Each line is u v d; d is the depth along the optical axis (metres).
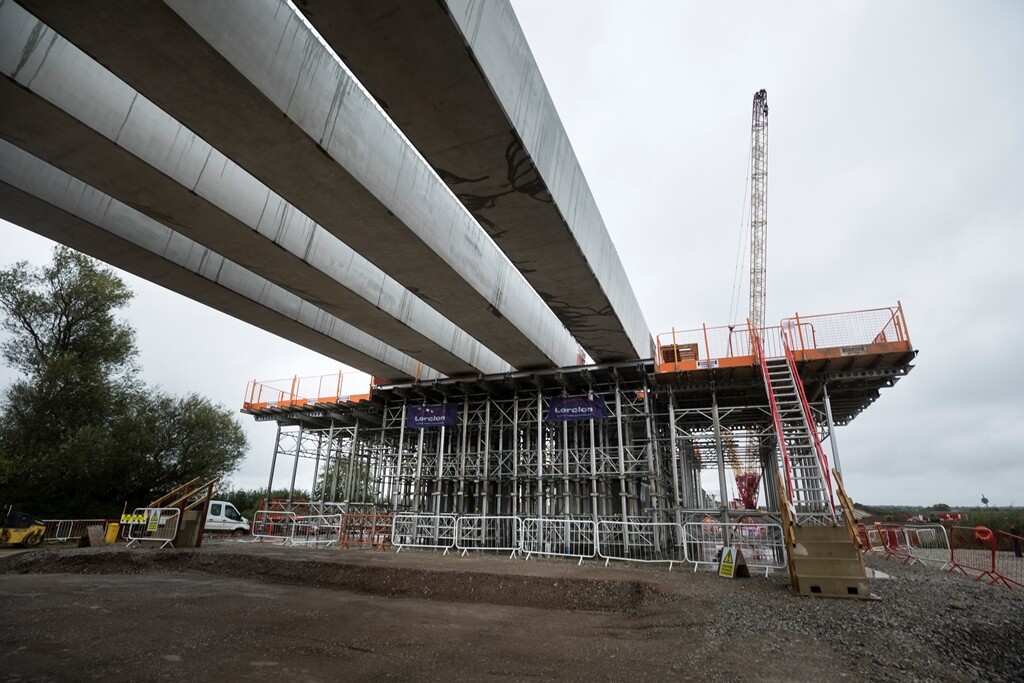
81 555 12.05
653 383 19.52
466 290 14.08
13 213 11.22
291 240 12.55
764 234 51.34
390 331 17.00
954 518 35.16
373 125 10.46
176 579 10.53
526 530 17.97
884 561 17.00
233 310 16.08
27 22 7.93
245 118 8.35
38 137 8.90
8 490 24.70
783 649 5.83
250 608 7.77
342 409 25.69
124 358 31.20
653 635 6.63
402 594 9.49
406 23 7.04
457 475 21.14
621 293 16.70
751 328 17.97
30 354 28.55
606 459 19.52
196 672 4.76
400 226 11.27
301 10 6.92
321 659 5.32
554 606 8.73
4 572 11.59
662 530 18.44
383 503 26.03
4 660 4.94
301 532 24.72
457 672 5.04
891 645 5.97
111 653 5.26
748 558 15.21
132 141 9.27
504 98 8.56
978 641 6.41
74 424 27.73
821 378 17.56
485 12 8.03
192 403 33.66
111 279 30.69
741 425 24.11
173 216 11.18
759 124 52.34
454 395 23.20
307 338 18.36
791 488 14.18
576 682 4.76
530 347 18.02
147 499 30.52
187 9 6.72
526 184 10.25
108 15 6.65
